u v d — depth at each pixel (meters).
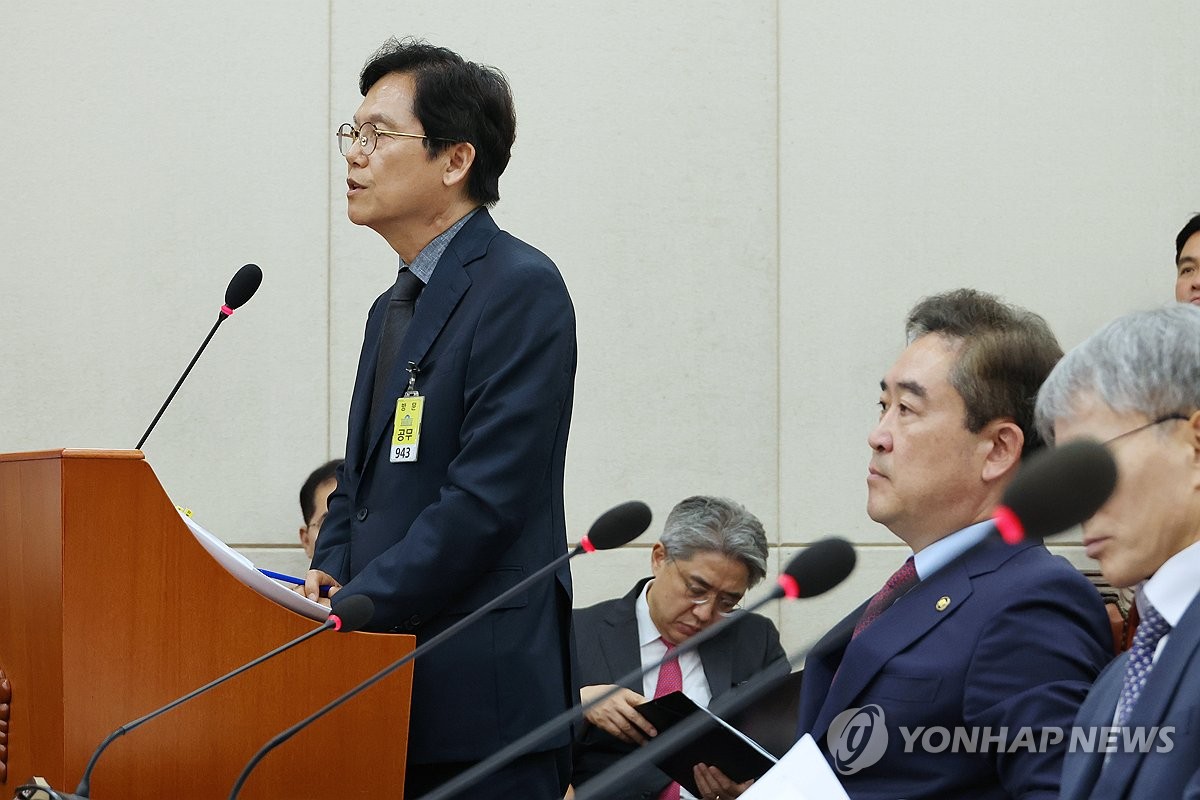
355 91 6.18
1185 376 2.11
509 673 3.59
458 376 3.72
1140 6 6.35
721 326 6.17
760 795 2.22
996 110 6.29
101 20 6.16
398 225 3.96
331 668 3.28
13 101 6.11
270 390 6.04
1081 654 2.54
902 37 6.32
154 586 3.06
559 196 6.18
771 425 6.15
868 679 2.69
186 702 3.09
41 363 6.00
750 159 6.25
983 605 2.65
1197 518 2.11
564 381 3.74
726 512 4.87
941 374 2.82
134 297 6.05
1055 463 1.75
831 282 6.22
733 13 6.30
